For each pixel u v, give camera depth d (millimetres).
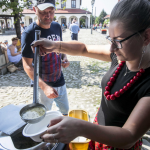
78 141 1438
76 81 5082
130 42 767
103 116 1231
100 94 4199
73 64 7066
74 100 3877
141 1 722
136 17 713
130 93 926
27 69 1848
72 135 647
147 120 684
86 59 7965
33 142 1104
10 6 5691
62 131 637
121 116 1059
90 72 5980
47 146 1027
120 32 759
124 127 713
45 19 1810
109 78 1136
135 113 714
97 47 1350
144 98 764
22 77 5398
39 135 1053
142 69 872
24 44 1805
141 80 880
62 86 2266
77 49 1374
